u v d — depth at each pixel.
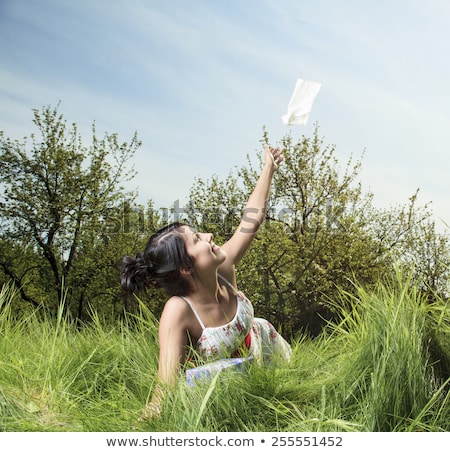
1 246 11.83
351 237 10.41
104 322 3.73
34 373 2.83
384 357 2.47
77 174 12.26
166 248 2.90
